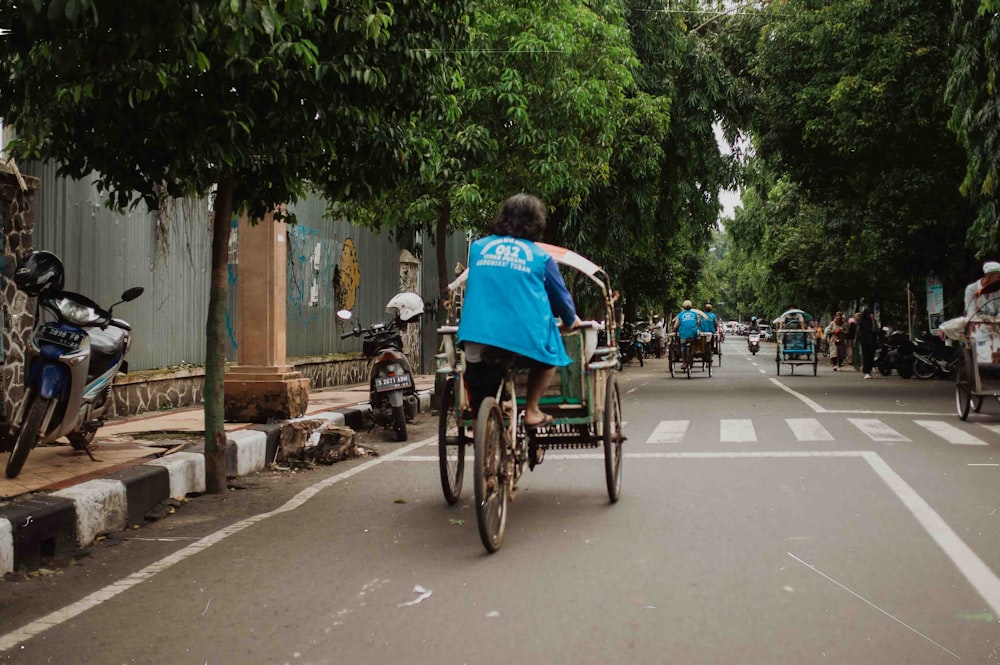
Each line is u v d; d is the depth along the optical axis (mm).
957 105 14500
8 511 5480
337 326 19516
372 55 7152
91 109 6555
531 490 7391
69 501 5816
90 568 5363
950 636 3922
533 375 6000
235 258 14914
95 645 4008
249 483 8172
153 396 12555
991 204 14445
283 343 10781
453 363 6770
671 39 21141
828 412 13633
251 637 4051
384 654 3797
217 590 4805
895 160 18844
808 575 4828
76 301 6914
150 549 5789
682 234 24719
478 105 14359
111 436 9289
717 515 6293
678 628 4043
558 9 14883
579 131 15445
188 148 6648
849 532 5754
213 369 7695
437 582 4820
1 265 8688
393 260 23047
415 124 8820
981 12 13367
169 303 13188
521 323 5645
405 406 11367
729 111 22312
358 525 6289
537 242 6016
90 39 4949
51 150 7043
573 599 4477
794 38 19562
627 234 21906
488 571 5020
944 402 15531
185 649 3926
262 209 8266
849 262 37969
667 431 11242
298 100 6895
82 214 11195
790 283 45844
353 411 12445
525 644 3873
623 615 4227
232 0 4406
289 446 9219
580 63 15672
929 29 16969
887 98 17406
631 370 30938
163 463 7344
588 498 7012
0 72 5934
